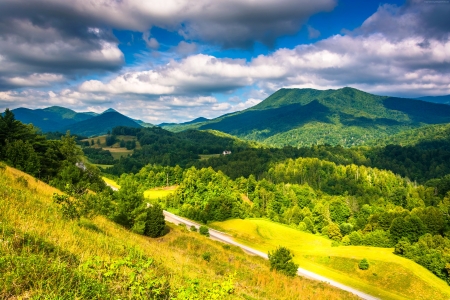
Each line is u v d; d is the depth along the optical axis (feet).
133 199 126.21
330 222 352.49
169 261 61.93
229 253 134.92
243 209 342.23
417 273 181.16
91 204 70.13
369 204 447.83
